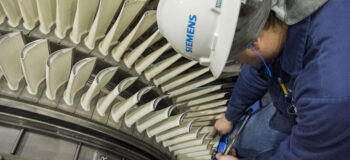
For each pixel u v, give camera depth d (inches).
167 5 52.5
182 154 150.7
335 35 42.5
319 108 42.3
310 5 44.7
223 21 46.5
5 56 79.8
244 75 97.2
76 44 93.8
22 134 92.7
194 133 124.2
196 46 52.0
